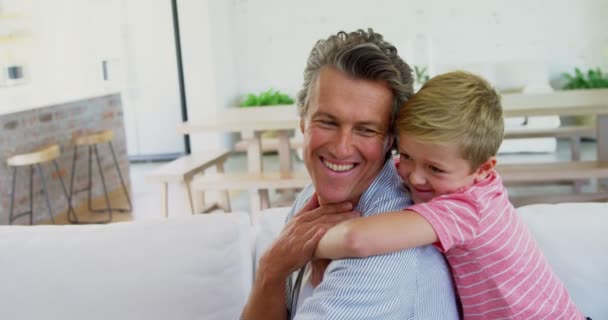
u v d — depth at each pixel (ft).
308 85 3.42
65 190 16.22
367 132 3.27
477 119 3.28
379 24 26.21
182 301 5.06
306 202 4.16
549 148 21.90
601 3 24.73
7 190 14.20
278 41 26.73
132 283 5.08
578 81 23.32
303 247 3.29
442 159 3.34
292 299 3.77
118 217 16.07
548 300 3.53
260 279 3.56
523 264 3.44
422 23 25.94
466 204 3.24
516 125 21.85
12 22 22.70
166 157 25.72
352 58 3.13
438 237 3.07
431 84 3.36
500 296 3.33
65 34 23.91
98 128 17.90
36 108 15.10
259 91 27.17
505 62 24.89
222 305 5.10
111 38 24.58
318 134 3.32
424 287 3.06
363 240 2.91
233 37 26.86
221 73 24.53
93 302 5.07
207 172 21.95
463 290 3.40
